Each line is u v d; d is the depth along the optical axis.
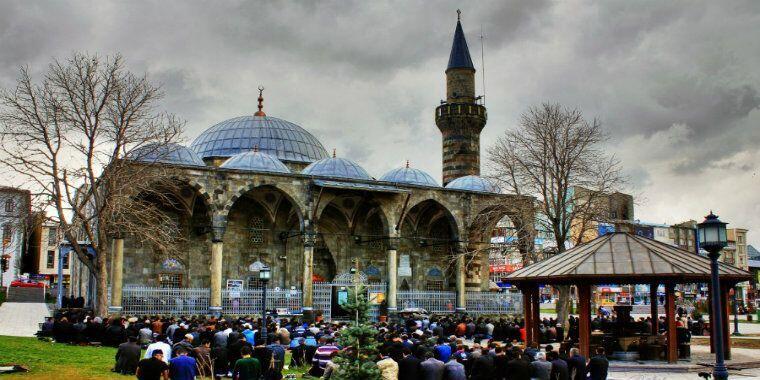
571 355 24.31
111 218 45.75
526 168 54.94
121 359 25.09
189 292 54.75
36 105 43.62
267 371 24.16
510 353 23.53
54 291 98.69
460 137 79.50
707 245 21.25
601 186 54.38
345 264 65.25
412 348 25.70
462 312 63.88
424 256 69.44
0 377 23.06
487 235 68.00
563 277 30.84
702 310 86.62
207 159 70.88
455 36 83.06
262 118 75.12
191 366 19.47
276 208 62.59
